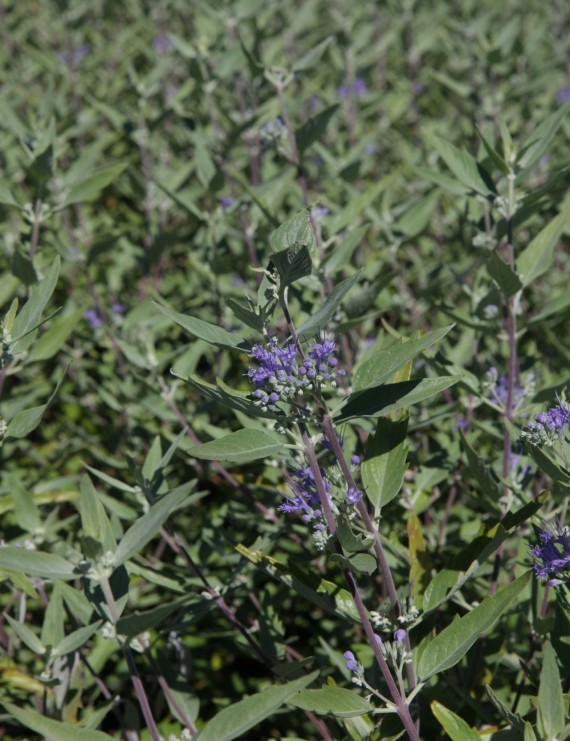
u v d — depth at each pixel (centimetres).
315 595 87
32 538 107
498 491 98
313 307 112
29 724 81
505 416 97
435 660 84
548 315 105
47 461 143
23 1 305
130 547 83
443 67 245
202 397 141
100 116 214
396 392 82
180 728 106
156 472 91
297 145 118
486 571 105
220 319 138
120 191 212
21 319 91
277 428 82
